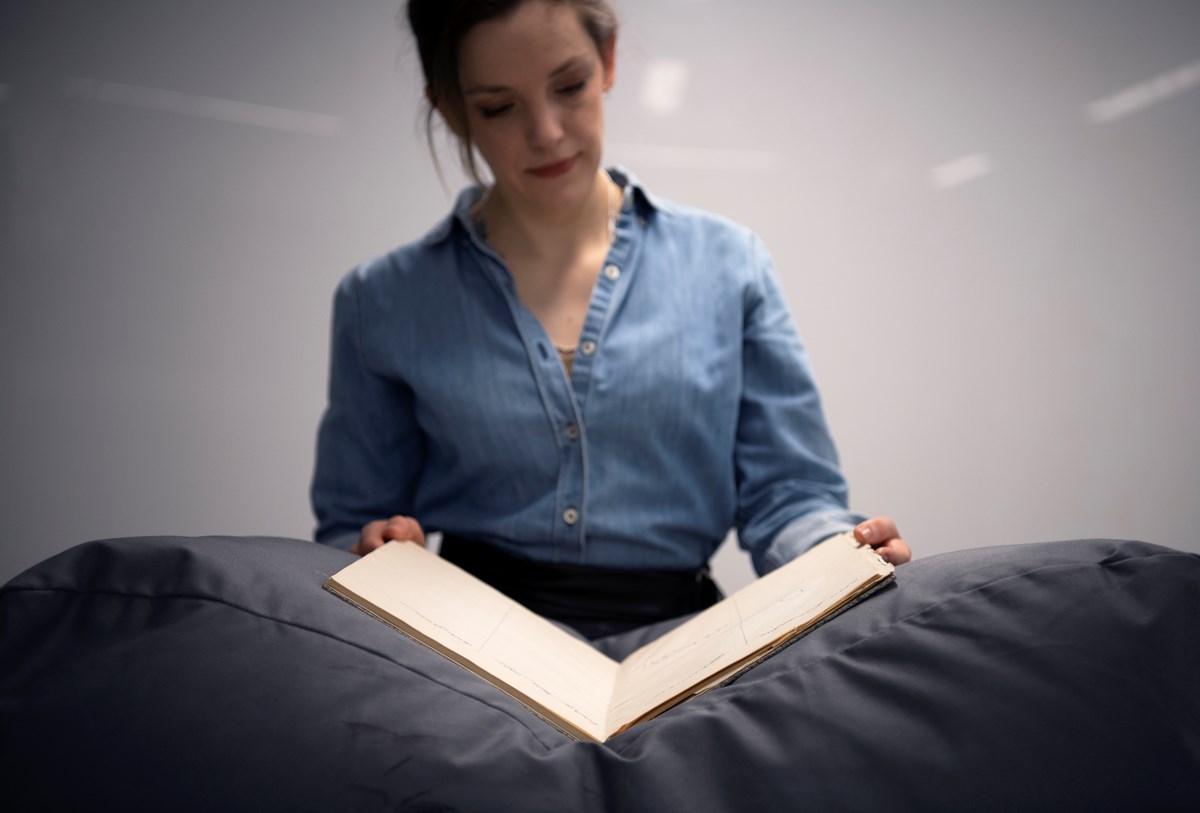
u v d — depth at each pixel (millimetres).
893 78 2379
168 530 2270
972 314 2359
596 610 1218
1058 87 2377
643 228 1339
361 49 2342
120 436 2273
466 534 1282
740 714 707
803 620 786
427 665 757
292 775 670
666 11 2371
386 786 669
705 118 2375
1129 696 657
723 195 2369
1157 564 692
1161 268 2354
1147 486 2338
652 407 1243
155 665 702
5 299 2264
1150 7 2369
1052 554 728
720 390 1279
